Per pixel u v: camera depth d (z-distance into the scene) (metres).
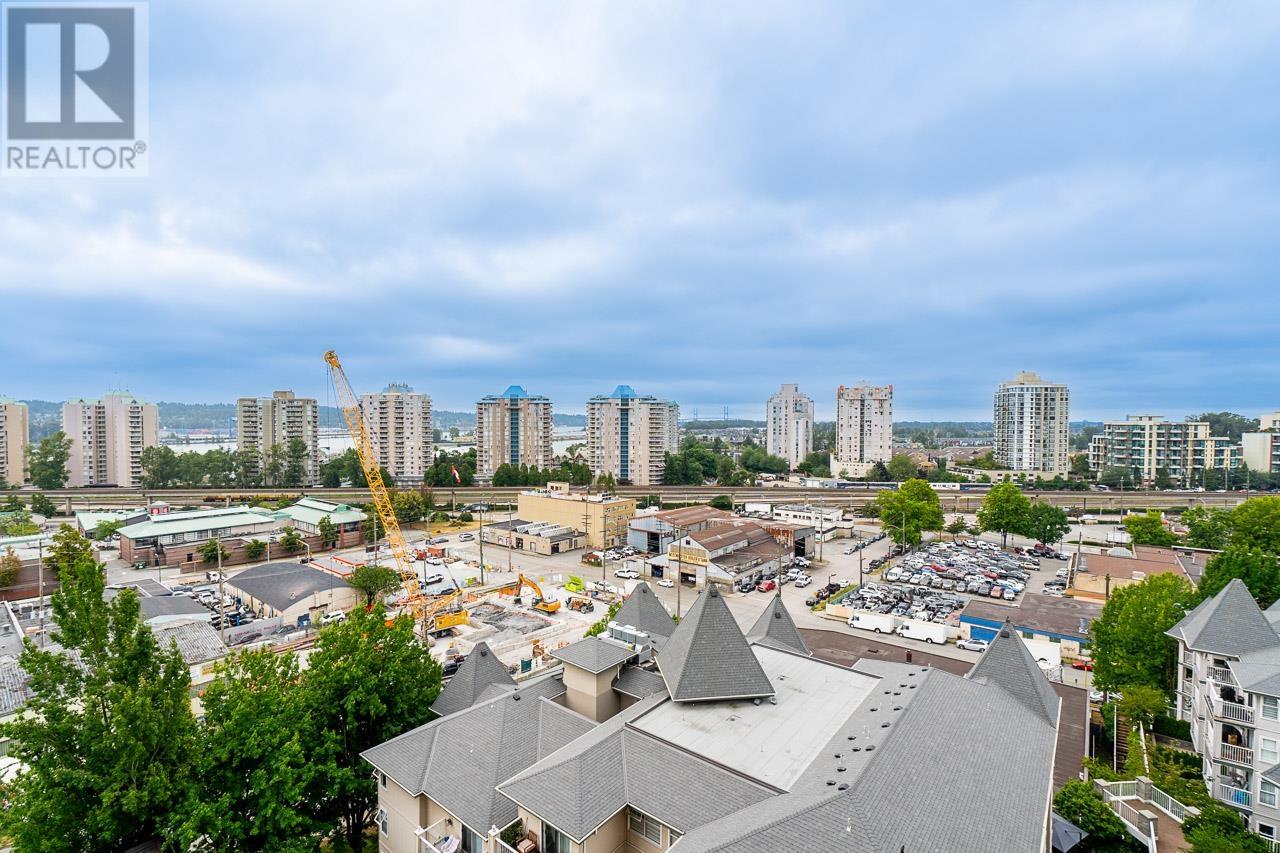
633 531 114.75
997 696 34.28
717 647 33.72
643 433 196.62
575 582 90.69
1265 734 37.62
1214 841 31.08
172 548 101.62
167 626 58.62
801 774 26.38
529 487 182.88
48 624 60.31
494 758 30.67
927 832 22.73
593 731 31.50
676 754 28.14
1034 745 30.52
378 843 34.91
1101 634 51.28
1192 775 41.72
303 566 89.44
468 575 97.62
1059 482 187.25
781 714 31.66
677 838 25.28
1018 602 82.56
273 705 30.62
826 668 37.38
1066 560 108.25
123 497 155.00
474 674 39.41
